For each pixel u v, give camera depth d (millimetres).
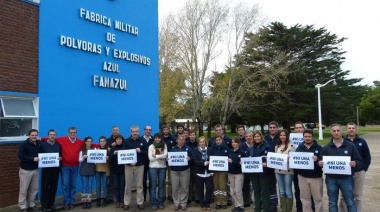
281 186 8125
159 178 9383
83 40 11570
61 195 10586
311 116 46312
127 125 13281
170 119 37406
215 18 37656
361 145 7695
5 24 9289
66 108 10945
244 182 9477
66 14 11031
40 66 10203
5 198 9164
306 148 7473
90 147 9688
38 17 10188
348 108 48969
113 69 12656
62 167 9250
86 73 11664
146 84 14328
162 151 9359
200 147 9242
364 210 8875
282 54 39719
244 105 40188
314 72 46500
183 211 9039
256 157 8070
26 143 8742
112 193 10266
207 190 9102
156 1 15164
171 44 37406
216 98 37906
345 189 6922
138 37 13984
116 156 9453
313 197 7379
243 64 39188
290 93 44875
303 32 47188
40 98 10180
